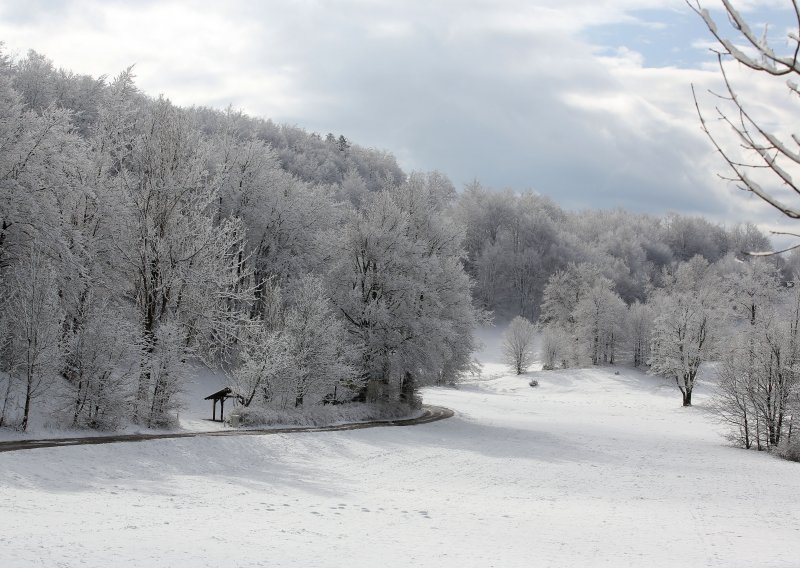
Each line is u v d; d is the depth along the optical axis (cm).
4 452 2159
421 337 4725
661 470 3369
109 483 2102
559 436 4466
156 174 3431
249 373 3775
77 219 3431
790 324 4538
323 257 5366
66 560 1166
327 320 4209
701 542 1855
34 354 2562
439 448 3609
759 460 3875
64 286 3016
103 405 2844
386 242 4838
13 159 2841
